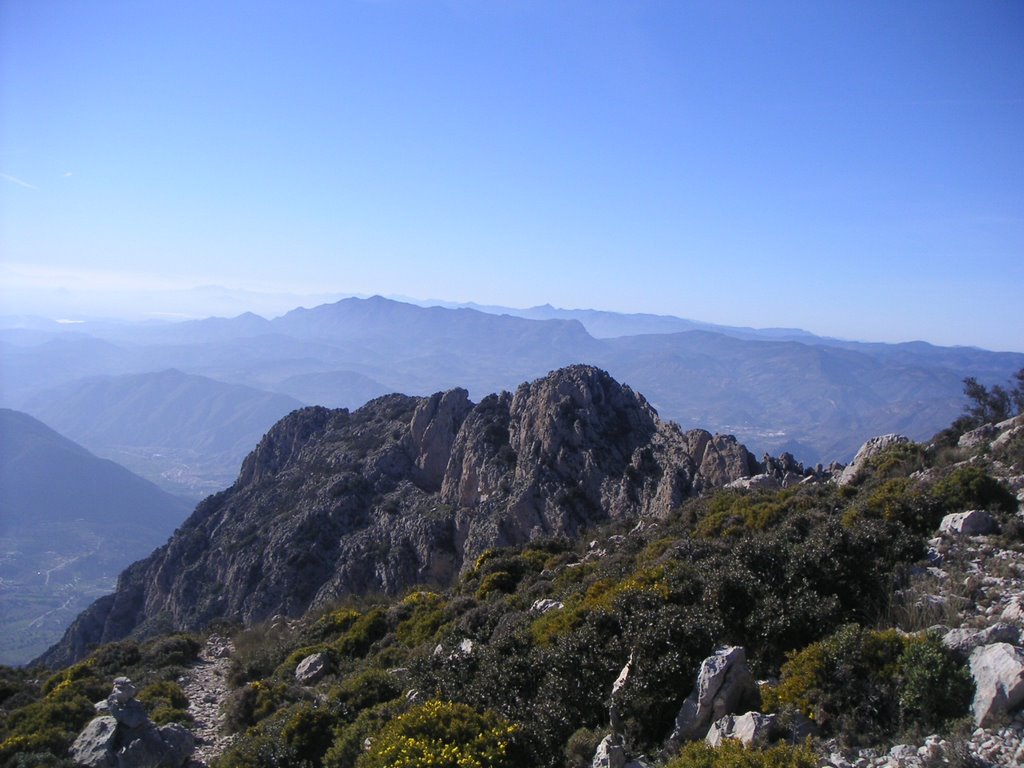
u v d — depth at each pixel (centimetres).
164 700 2389
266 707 2116
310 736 1683
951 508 1858
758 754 940
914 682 1023
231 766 1630
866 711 1044
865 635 1163
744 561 1564
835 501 2414
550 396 5709
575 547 3803
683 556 1902
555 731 1302
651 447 5147
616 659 1419
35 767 1689
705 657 1295
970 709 984
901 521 1820
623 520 4319
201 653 3653
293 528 6134
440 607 3005
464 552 5116
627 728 1234
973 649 1072
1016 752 874
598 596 1872
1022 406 3316
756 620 1393
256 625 4569
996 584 1358
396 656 2567
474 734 1263
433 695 1617
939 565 1523
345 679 2302
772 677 1268
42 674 3544
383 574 5372
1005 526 1650
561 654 1478
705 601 1484
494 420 6225
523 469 5369
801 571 1496
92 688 2558
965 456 2525
